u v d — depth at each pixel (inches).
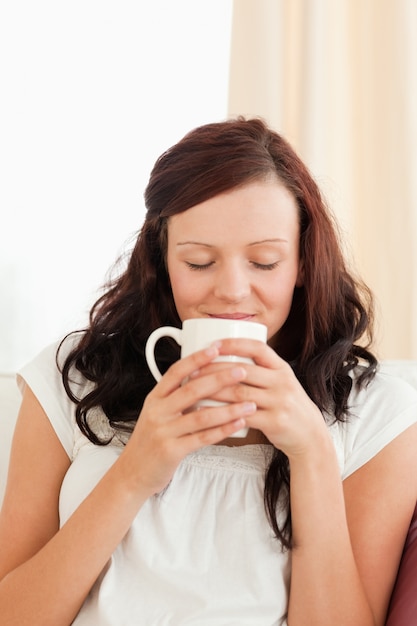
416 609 44.7
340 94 93.8
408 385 53.5
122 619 44.0
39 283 101.8
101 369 52.2
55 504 50.2
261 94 93.5
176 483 46.9
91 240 102.0
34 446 50.7
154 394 40.9
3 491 59.5
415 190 90.8
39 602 43.5
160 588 44.8
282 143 48.4
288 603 45.8
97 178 102.2
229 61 95.0
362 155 93.4
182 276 46.3
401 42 91.6
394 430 49.9
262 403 39.8
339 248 53.3
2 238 101.5
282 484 46.7
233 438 49.5
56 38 102.0
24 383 53.2
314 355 51.9
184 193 45.3
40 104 101.9
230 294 45.0
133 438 42.3
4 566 48.0
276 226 45.4
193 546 45.5
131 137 102.3
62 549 43.6
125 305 53.9
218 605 44.3
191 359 39.2
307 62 92.7
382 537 47.6
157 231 50.9
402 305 90.5
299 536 44.6
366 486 48.7
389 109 91.9
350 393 51.8
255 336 39.6
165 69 102.4
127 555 45.8
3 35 101.7
